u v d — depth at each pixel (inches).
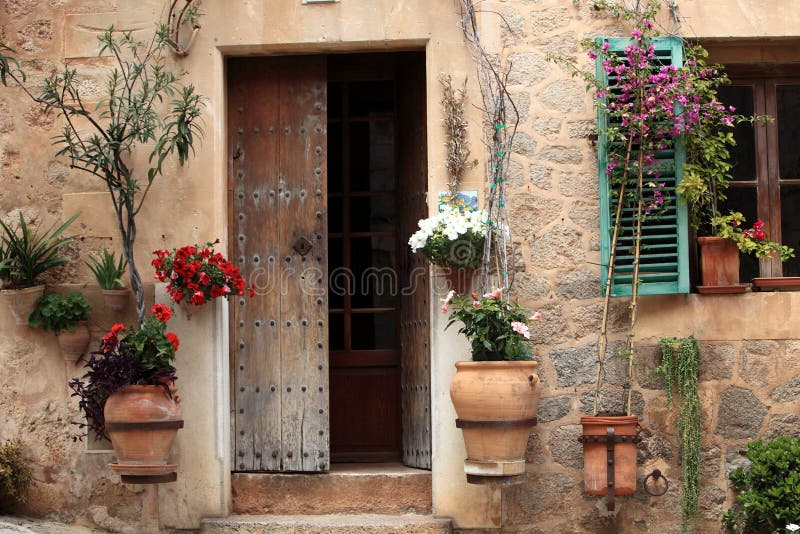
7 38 230.8
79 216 227.1
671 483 216.7
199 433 220.1
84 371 224.1
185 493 219.6
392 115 258.8
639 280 215.9
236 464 229.1
